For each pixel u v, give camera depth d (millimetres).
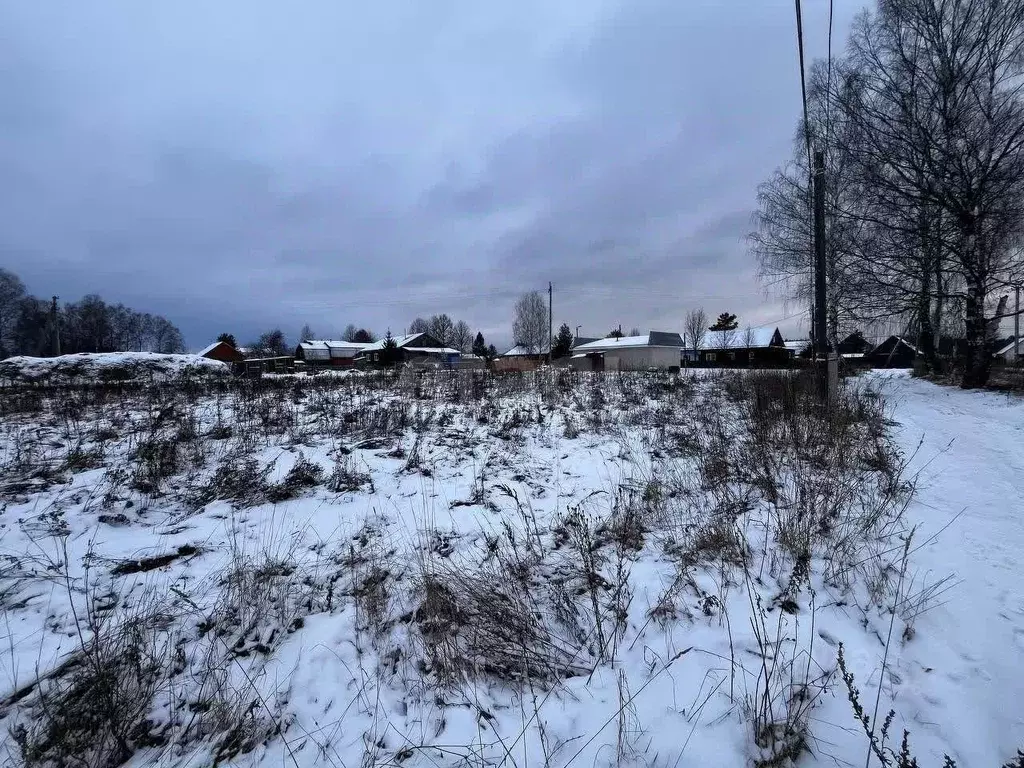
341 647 2861
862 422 8945
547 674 2721
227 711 2406
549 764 2141
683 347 55594
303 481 5375
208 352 54875
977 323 15078
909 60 14891
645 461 6520
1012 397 12555
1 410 9906
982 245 14047
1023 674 2617
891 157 14758
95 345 65875
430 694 2562
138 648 2662
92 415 9391
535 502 5066
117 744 2230
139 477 5297
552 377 16188
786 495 5027
